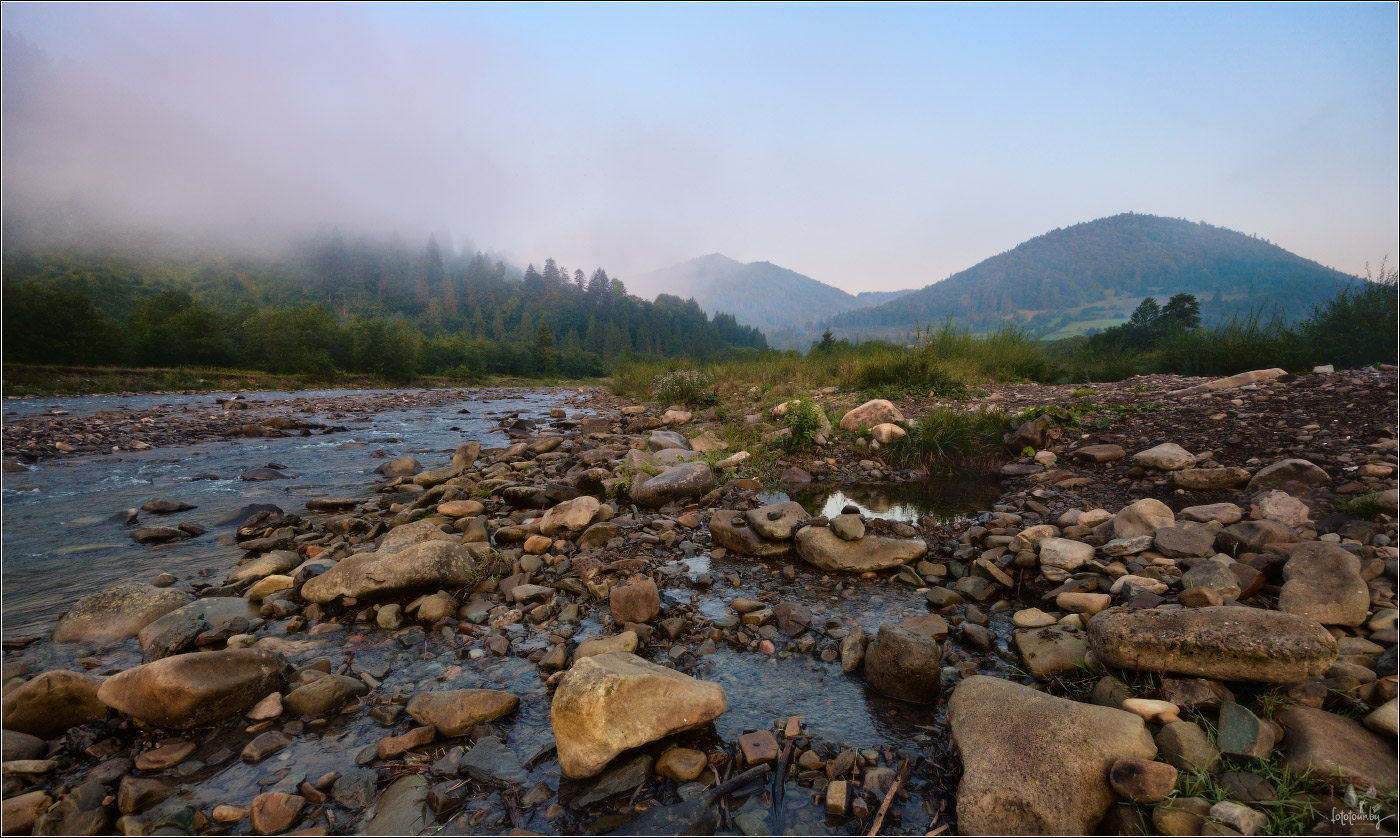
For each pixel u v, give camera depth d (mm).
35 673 3150
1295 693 2465
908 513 5980
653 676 2539
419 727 2643
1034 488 6246
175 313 65000
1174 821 1950
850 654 3209
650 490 6281
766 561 4789
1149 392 8898
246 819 2162
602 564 4480
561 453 9281
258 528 5664
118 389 29625
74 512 6461
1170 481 5543
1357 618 2918
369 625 3723
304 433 12852
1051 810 2010
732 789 2273
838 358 17172
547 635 3555
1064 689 2836
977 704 2500
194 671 2678
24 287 40125
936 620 3543
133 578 4594
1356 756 2094
